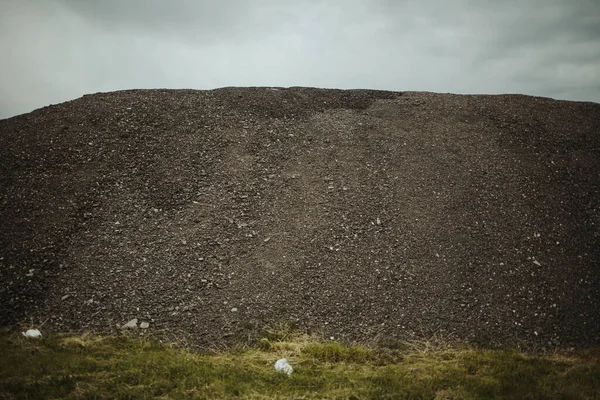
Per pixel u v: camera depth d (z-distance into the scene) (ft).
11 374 17.19
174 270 24.97
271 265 25.64
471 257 26.66
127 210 28.73
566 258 26.78
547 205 30.40
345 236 27.76
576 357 20.95
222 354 20.25
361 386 17.46
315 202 30.25
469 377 18.53
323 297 23.93
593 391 17.74
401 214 29.53
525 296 24.48
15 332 20.72
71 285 23.56
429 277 25.38
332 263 25.96
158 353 19.53
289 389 17.16
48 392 16.12
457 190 31.50
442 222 28.96
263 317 22.56
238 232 27.78
